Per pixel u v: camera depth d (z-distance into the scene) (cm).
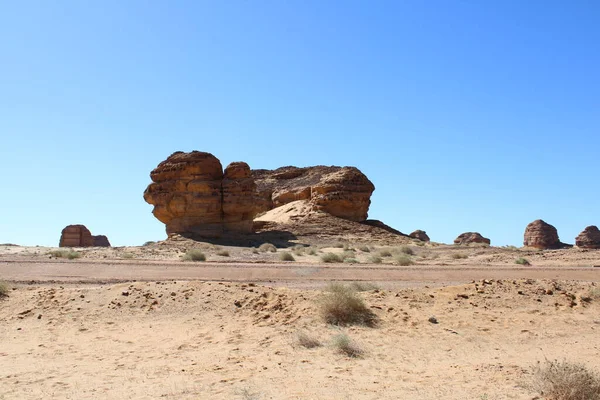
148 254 3903
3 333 1451
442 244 6197
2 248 4453
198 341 1340
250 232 6050
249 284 1781
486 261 3856
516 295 1764
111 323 1530
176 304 1652
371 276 2562
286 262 3244
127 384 977
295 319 1477
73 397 896
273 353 1209
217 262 3128
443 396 866
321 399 856
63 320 1552
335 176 7469
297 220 6938
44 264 2758
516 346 1297
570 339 1363
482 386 923
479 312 1591
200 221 5728
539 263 3584
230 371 1062
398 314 1523
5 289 1806
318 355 1189
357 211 7350
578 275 2708
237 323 1491
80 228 7681
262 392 902
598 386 870
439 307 1623
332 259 3616
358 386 935
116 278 2394
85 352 1256
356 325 1436
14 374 1055
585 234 9912
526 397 853
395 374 1028
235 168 5984
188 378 1012
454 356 1200
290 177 11956
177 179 5812
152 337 1391
